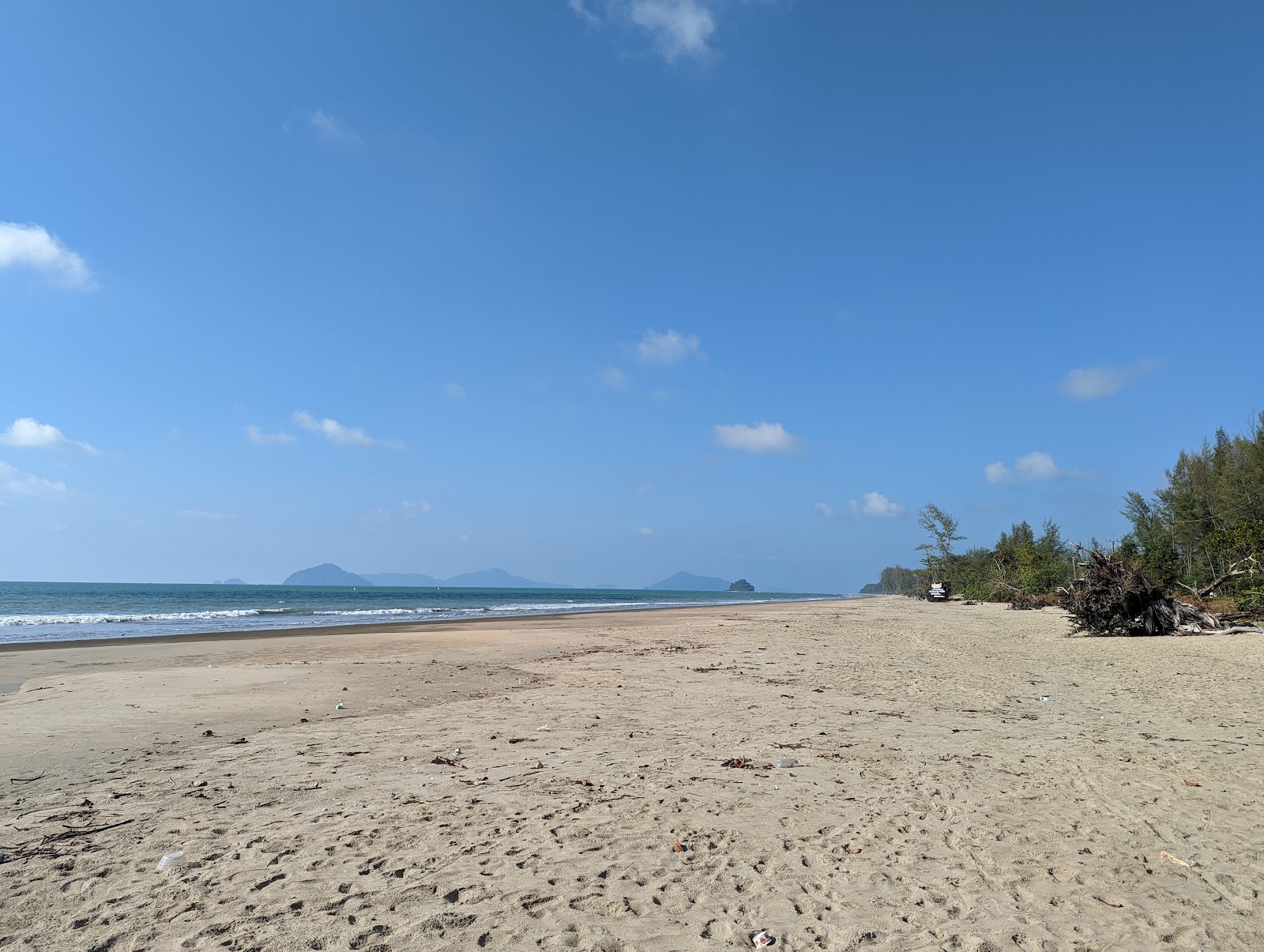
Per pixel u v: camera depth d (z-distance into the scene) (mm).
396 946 3496
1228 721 9109
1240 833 5184
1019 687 12031
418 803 5707
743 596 199375
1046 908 4008
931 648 19062
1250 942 3648
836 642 21203
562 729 8516
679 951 3494
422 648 19188
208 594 97000
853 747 7695
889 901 4078
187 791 5996
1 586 135500
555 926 3727
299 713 9531
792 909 3971
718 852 4754
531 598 110312
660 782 6340
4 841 4836
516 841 4918
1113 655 17031
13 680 13250
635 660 16062
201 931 3625
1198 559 33969
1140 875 4461
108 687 11570
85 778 6379
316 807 5598
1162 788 6211
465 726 8695
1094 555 23359
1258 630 20875
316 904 3932
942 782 6391
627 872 4422
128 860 4531
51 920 3730
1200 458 36312
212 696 10703
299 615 40062
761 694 11148
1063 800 5906
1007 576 55625
